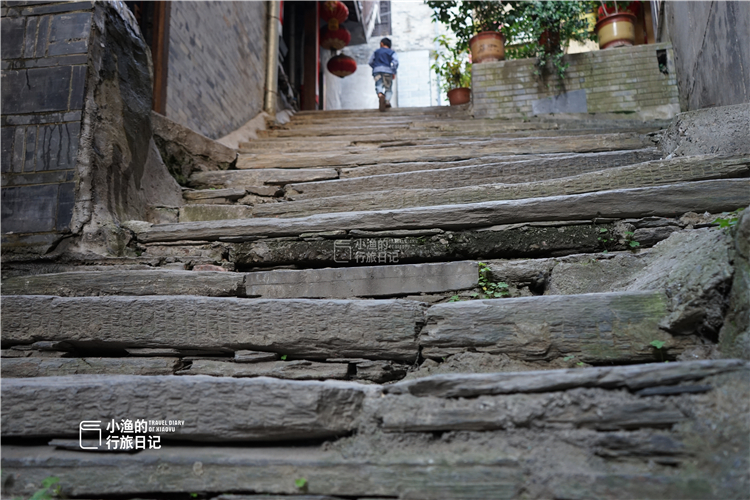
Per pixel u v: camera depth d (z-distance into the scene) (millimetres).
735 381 1741
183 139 5258
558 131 6438
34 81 3693
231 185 5137
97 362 2535
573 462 1687
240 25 8641
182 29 6539
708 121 3885
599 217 3178
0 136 3631
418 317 2475
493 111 7512
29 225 3475
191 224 3604
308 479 1765
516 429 1809
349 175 5113
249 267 3512
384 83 9195
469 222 3287
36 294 3016
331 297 3006
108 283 3016
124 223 3674
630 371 1814
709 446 1629
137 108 4199
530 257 3225
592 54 7332
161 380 1992
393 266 3018
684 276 2309
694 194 3109
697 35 5418
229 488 1786
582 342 2299
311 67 13125
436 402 1906
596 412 1768
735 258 2150
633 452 1673
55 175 3529
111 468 1856
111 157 3760
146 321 2580
